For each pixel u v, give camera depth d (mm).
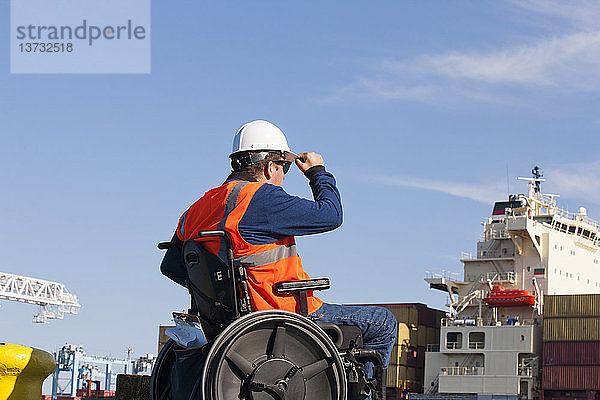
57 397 84500
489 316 83812
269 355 3721
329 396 3775
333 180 4312
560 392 77062
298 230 3975
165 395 4367
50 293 75875
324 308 4195
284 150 4305
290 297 3977
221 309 3900
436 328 94062
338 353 3795
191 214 4172
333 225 4074
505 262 84062
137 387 6496
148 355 89938
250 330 3695
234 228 3875
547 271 81812
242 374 3662
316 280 3980
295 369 3693
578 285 84062
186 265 4086
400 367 87312
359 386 3979
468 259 85375
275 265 3930
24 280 74125
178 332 3984
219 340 3621
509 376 78375
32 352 3539
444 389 80750
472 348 82062
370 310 4230
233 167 4320
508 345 79125
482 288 84562
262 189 3961
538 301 81000
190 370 3889
